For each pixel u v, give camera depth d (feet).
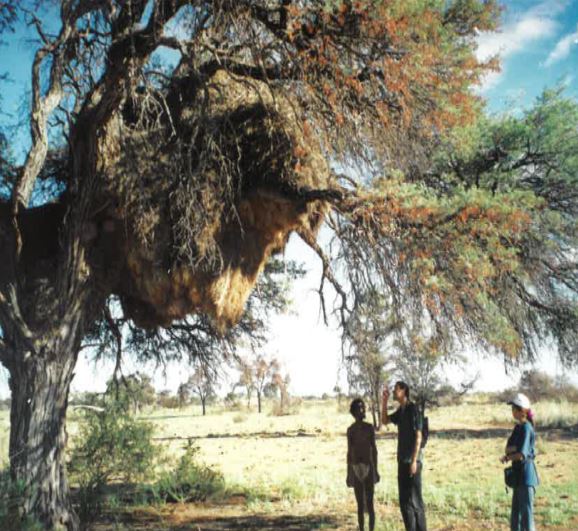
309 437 97.81
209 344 52.80
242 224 33.63
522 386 151.74
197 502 42.47
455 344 30.91
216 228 32.24
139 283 32.65
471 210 27.63
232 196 31.27
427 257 28.22
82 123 32.83
